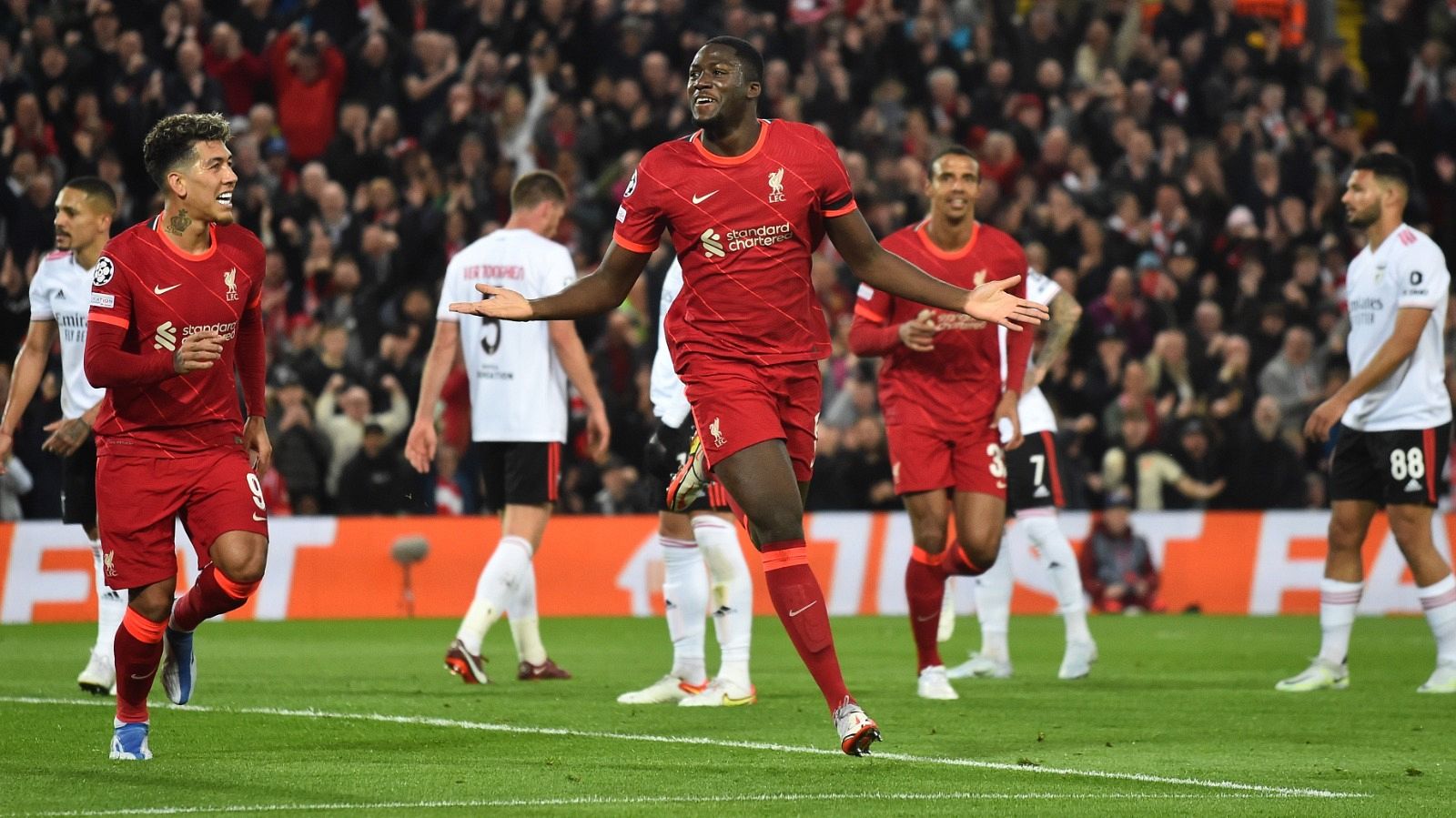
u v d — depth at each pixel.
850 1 38.78
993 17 38.28
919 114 35.34
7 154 30.89
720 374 10.67
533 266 16.22
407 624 25.05
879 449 28.98
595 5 36.00
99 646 14.50
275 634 23.00
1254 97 37.94
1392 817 8.77
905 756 10.99
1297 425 31.61
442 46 35.00
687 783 9.77
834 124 35.56
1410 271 15.39
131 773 10.06
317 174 31.73
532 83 34.78
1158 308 32.22
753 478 10.41
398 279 31.03
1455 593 15.86
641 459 29.42
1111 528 28.61
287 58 33.88
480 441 16.38
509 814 8.68
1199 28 38.69
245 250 10.84
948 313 14.55
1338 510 16.20
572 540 27.33
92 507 14.69
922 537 14.82
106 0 33.12
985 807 8.99
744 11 36.66
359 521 26.62
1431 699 15.14
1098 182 35.44
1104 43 38.47
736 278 10.64
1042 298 17.44
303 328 28.83
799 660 19.34
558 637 23.03
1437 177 38.06
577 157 33.84
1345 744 11.87
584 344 32.00
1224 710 14.14
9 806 8.84
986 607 17.73
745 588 14.17
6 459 14.54
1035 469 17.39
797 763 10.59
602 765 10.48
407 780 9.84
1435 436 15.78
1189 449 30.23
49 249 29.77
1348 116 39.31
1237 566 28.83
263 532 10.63
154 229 10.55
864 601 27.72
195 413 10.57
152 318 10.47
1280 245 34.69
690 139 10.76
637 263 10.83
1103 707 14.26
